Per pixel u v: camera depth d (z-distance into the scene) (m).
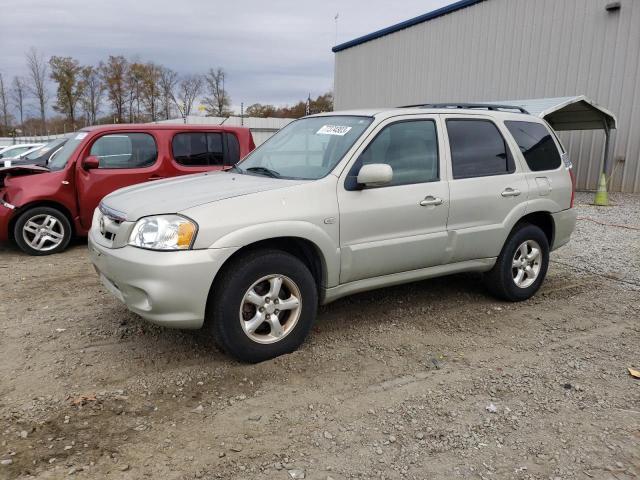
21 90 56.00
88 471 2.61
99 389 3.41
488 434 3.01
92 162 7.23
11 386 3.44
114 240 3.62
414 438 2.96
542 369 3.81
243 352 3.67
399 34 20.92
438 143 4.57
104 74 60.69
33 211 7.12
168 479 2.58
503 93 16.53
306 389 3.46
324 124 4.64
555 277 6.17
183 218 3.40
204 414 3.15
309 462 2.73
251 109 63.19
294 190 3.80
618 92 13.38
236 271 3.55
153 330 4.34
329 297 4.07
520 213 4.99
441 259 4.57
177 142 7.83
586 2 13.91
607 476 2.67
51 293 5.40
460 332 4.46
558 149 5.57
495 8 16.55
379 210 4.11
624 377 3.72
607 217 10.19
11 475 2.56
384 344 4.17
